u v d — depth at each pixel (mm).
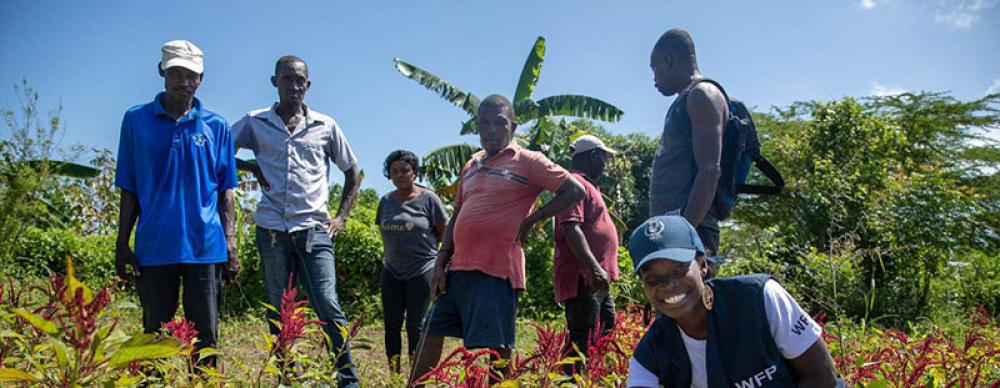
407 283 5645
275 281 4664
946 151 31125
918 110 31484
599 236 4801
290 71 4812
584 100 13688
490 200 3959
